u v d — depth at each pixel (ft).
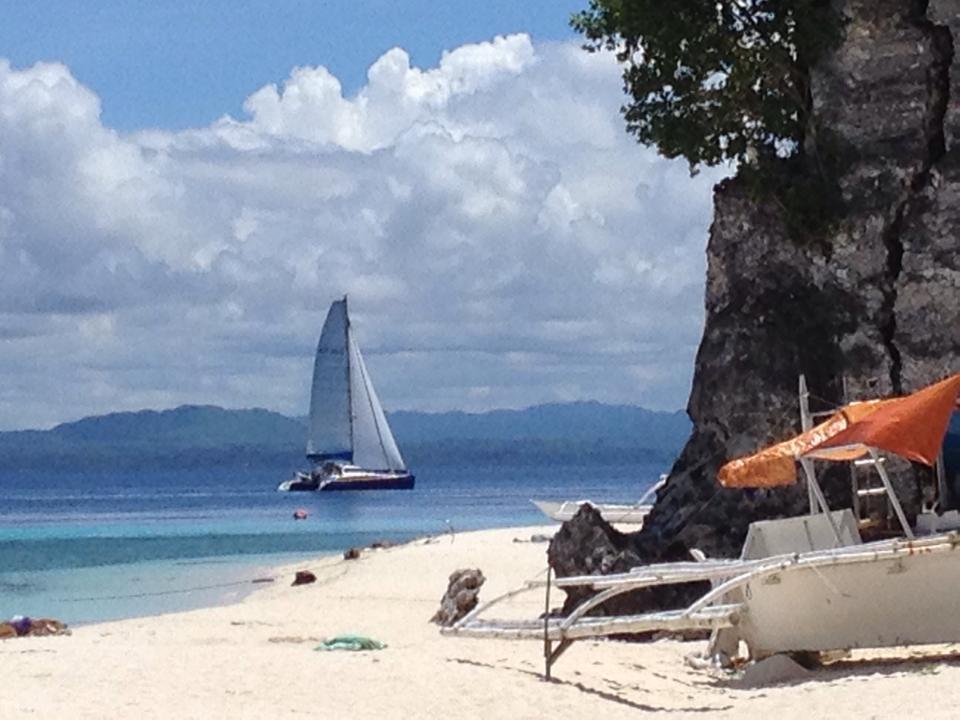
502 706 68.23
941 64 113.91
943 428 76.74
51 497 612.29
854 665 78.79
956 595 74.18
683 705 70.28
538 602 120.37
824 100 116.06
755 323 116.47
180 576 181.98
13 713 62.49
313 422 515.50
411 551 183.01
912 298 112.98
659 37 116.06
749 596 77.51
